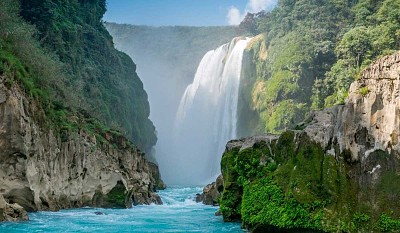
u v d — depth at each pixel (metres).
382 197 16.56
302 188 18.00
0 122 23.52
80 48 60.62
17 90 24.94
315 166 18.30
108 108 60.66
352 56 64.38
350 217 16.66
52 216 24.86
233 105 87.38
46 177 27.09
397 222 15.96
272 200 18.59
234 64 90.75
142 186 39.00
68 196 29.94
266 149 21.45
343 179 17.41
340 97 57.88
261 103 79.31
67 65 51.88
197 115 93.94
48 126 28.30
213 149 88.31
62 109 33.97
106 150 35.38
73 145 30.62
